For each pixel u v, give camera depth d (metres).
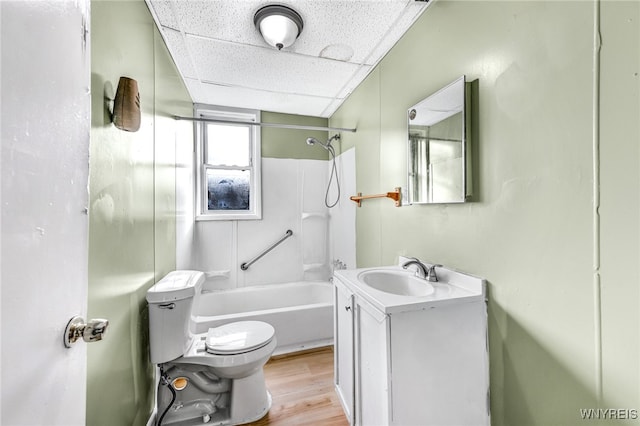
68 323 0.51
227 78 2.20
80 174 0.55
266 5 1.43
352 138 2.46
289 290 2.82
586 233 0.81
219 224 2.74
